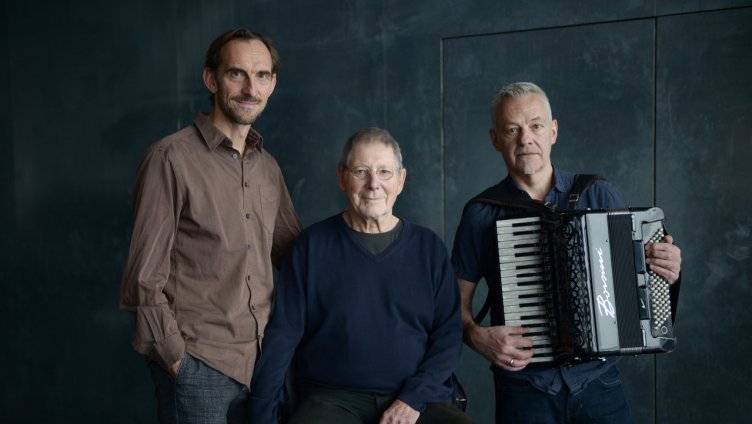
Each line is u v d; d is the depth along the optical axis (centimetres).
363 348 198
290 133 354
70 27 388
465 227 213
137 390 380
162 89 372
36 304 399
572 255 187
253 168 209
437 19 326
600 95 301
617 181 300
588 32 302
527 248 197
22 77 397
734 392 284
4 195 403
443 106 328
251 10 357
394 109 335
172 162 192
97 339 387
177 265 196
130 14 377
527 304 198
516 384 201
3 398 406
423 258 206
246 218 202
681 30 287
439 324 207
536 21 309
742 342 283
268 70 205
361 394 200
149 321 186
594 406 196
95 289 387
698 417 290
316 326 205
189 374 190
